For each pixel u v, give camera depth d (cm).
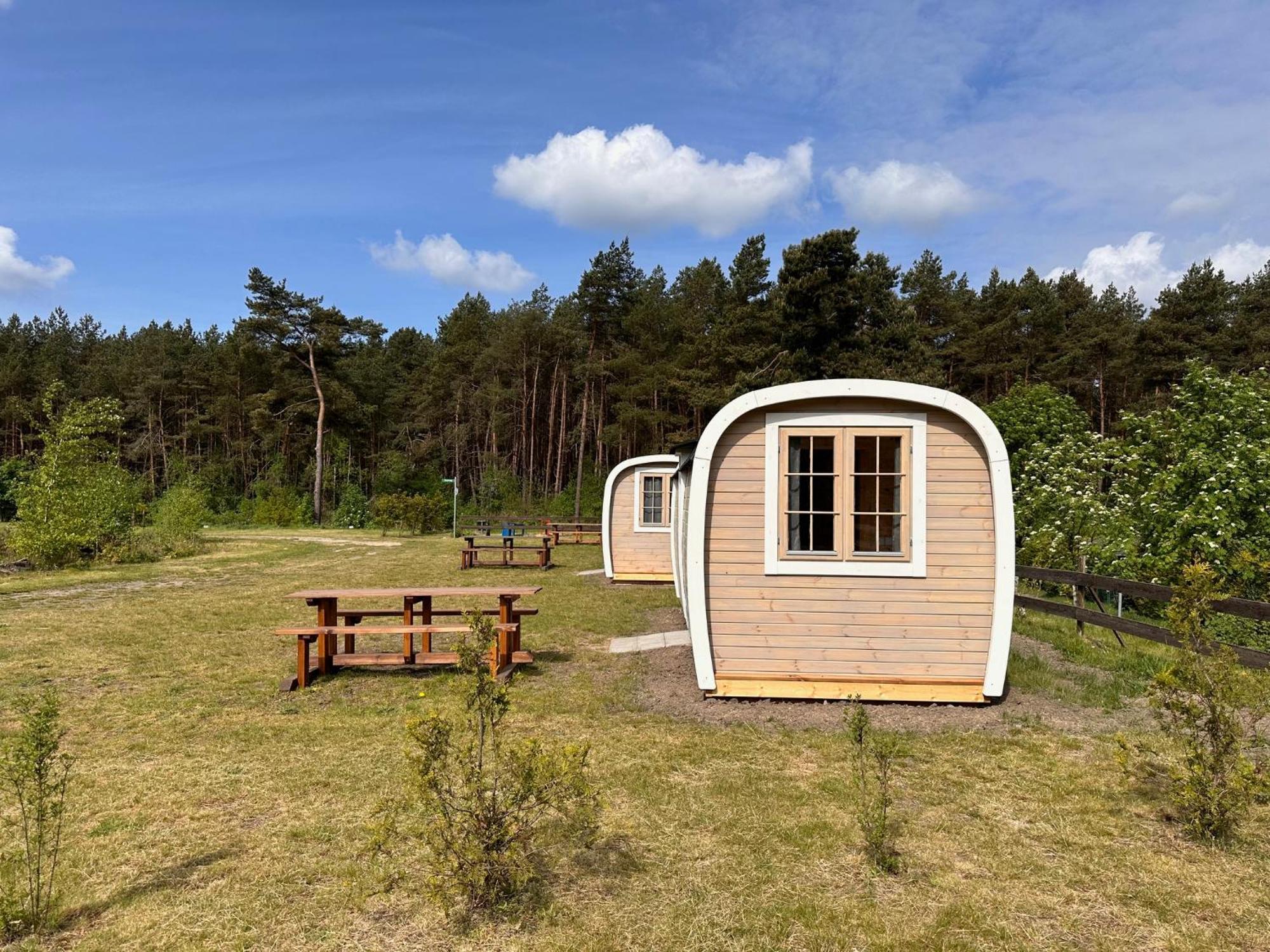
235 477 4784
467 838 333
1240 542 1063
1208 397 1239
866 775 476
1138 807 426
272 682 730
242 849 388
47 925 319
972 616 624
